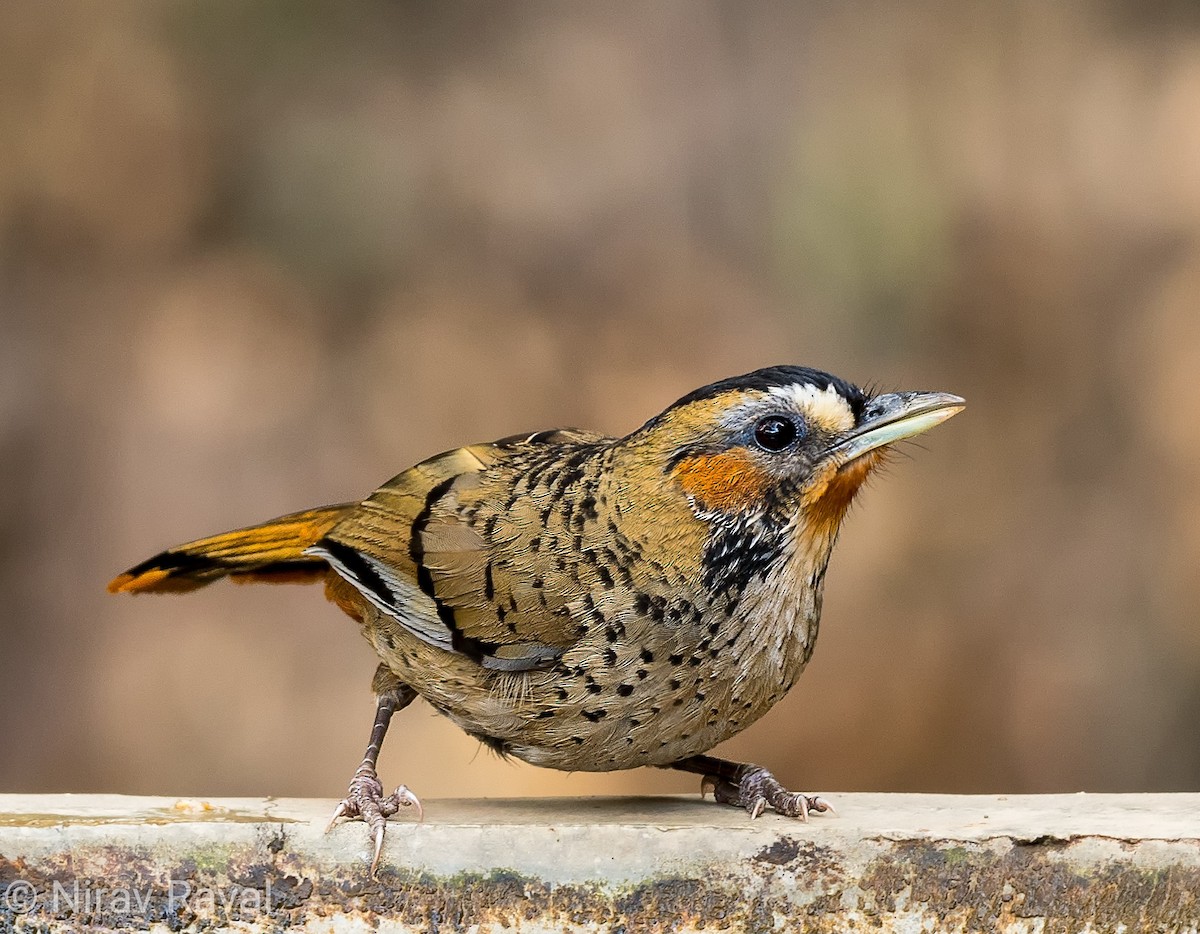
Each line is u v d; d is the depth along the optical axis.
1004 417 16.17
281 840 6.34
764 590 6.62
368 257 17.83
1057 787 14.35
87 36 18.02
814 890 6.31
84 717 14.74
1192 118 17.47
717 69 18.78
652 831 6.33
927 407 6.67
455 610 6.78
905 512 15.34
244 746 14.41
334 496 16.02
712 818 6.73
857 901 6.32
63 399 16.53
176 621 15.23
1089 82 18.12
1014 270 16.83
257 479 16.11
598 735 6.73
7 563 15.64
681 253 17.58
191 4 18.34
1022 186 17.38
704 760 7.20
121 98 17.91
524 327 17.20
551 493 6.91
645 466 6.70
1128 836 6.26
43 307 17.11
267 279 17.66
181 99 18.11
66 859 6.30
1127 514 15.48
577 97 18.88
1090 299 16.75
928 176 17.39
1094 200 17.36
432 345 17.03
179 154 17.94
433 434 16.41
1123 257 16.95
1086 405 16.25
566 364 16.84
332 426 16.53
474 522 6.89
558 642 6.64
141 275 17.53
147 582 7.72
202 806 6.79
